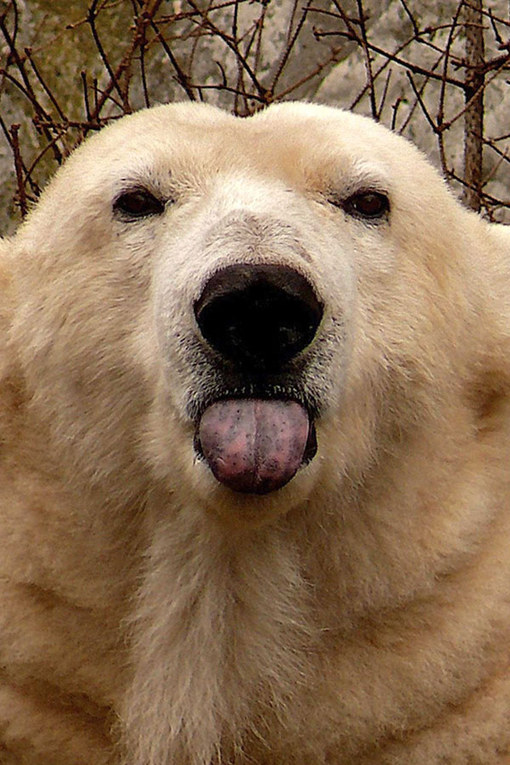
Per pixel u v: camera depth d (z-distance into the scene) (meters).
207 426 4.36
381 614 5.00
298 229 4.49
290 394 4.39
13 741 5.06
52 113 14.13
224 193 4.78
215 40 14.81
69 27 9.99
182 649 5.03
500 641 5.12
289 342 4.27
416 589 5.00
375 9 14.61
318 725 4.99
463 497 5.12
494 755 5.07
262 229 4.40
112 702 5.07
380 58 14.38
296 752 5.03
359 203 5.05
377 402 4.91
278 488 4.32
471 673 5.05
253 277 4.13
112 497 5.00
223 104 14.35
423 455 5.05
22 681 5.05
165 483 4.86
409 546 5.00
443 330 5.16
